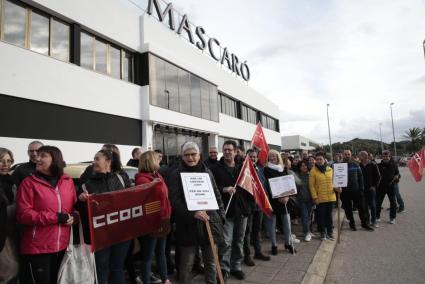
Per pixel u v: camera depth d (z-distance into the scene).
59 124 10.80
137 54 14.73
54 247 3.28
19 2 9.90
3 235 3.00
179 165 4.07
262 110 32.97
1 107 9.13
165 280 4.77
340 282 4.96
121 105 13.39
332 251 6.55
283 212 6.41
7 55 9.28
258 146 8.18
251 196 5.40
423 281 4.87
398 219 10.00
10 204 3.83
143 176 4.39
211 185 4.01
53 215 3.26
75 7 11.54
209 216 3.99
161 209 4.18
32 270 3.23
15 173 4.58
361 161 9.37
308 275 5.07
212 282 3.89
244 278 4.96
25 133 9.71
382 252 6.47
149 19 15.40
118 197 3.78
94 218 3.54
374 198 8.95
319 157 7.52
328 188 7.38
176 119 16.41
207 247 3.93
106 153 3.88
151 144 14.67
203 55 20.83
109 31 13.07
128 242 3.91
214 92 21.19
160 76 15.48
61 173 3.49
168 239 5.43
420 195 15.84
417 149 75.81
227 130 23.88
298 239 7.57
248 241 5.68
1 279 3.14
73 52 11.55
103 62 13.03
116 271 3.83
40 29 10.55
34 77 9.98
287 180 6.43
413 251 6.43
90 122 11.99
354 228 8.66
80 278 3.38
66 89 11.02
